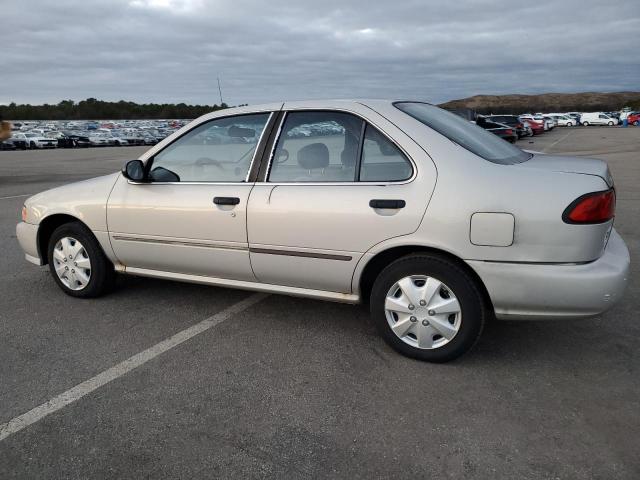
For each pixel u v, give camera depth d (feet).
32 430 8.53
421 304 10.14
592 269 9.14
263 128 11.64
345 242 10.46
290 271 11.30
